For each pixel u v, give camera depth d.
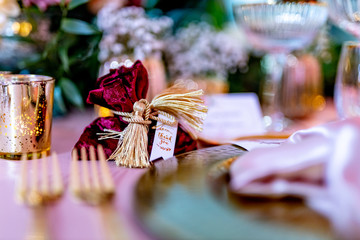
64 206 0.27
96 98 0.40
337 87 0.55
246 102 0.59
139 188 0.28
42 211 0.27
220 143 0.45
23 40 0.62
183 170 0.32
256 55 0.76
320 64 0.71
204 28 0.73
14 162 0.39
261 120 0.58
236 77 0.75
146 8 0.81
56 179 0.31
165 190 0.28
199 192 0.27
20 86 0.40
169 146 0.40
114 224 0.25
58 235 0.24
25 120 0.40
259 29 0.57
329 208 0.25
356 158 0.27
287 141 0.34
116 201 0.28
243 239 0.21
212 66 0.68
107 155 0.39
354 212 0.23
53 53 0.60
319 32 0.69
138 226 0.24
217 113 0.57
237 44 0.73
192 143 0.41
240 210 0.24
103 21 0.60
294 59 0.66
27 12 0.59
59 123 0.61
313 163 0.27
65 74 0.61
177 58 0.69
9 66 0.66
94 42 0.60
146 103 0.40
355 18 0.53
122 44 0.60
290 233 0.22
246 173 0.27
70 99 0.58
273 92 0.64
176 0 0.86
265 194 0.26
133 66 0.41
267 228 0.22
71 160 0.40
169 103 0.40
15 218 0.26
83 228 0.25
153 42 0.60
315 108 0.67
